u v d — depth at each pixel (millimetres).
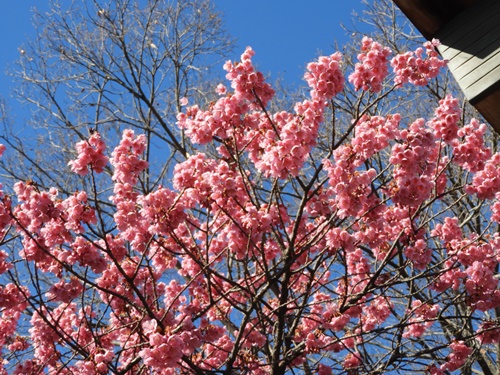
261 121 6699
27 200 5707
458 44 6461
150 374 6340
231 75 6258
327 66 5953
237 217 6129
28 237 5988
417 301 7383
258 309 6238
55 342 6742
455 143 6410
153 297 6785
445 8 6770
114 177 5793
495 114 6145
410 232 6652
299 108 5977
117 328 5996
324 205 6387
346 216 5938
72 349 6215
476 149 6332
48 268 6156
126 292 6621
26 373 6508
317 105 5914
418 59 6273
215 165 5977
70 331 6660
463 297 7066
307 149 5652
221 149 6691
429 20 6801
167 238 6473
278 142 5594
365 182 5727
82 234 5695
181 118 6633
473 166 6418
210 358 7016
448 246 7172
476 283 6820
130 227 5844
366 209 6328
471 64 6176
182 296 6945
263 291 6004
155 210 5578
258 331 6977
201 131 6426
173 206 5617
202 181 5793
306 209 6453
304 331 7133
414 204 6086
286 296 6395
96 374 5645
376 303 7609
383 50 6176
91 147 5441
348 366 7281
